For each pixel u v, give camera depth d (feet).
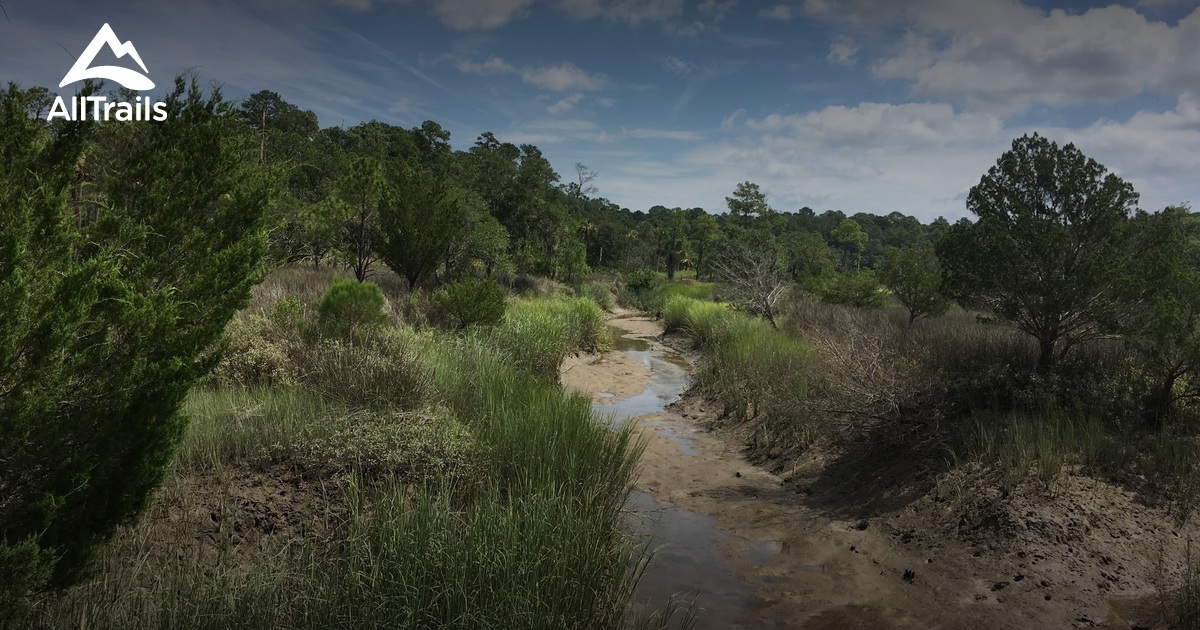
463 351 34.35
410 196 52.80
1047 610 15.31
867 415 26.63
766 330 52.90
